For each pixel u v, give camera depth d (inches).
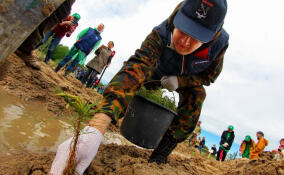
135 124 93.5
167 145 99.7
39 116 111.5
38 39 73.2
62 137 98.8
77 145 48.9
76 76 405.7
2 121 83.7
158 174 78.2
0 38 33.8
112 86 61.7
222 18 71.1
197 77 96.7
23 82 139.1
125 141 159.0
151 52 78.3
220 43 85.7
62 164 47.1
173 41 79.9
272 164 105.5
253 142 282.5
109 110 56.4
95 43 255.8
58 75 230.2
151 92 102.1
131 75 66.5
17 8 33.6
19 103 116.0
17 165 55.8
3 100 107.3
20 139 76.4
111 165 77.2
